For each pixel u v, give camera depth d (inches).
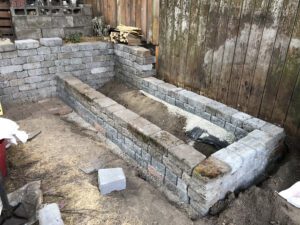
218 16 139.9
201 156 100.7
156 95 183.2
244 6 127.0
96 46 211.0
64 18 219.3
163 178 112.0
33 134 145.7
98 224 91.2
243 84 138.6
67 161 125.4
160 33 181.2
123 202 101.6
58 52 196.7
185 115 157.8
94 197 102.8
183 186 101.7
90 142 145.4
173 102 169.6
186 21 158.7
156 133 116.8
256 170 114.0
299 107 118.0
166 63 184.5
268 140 113.0
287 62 117.5
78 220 92.2
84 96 163.8
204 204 94.3
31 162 122.9
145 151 119.2
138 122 127.1
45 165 121.3
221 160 98.7
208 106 145.7
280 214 92.9
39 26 210.7
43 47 189.5
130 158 132.3
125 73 213.5
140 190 109.9
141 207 100.0
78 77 213.6
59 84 200.1
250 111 139.3
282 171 115.6
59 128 157.6
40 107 190.7
